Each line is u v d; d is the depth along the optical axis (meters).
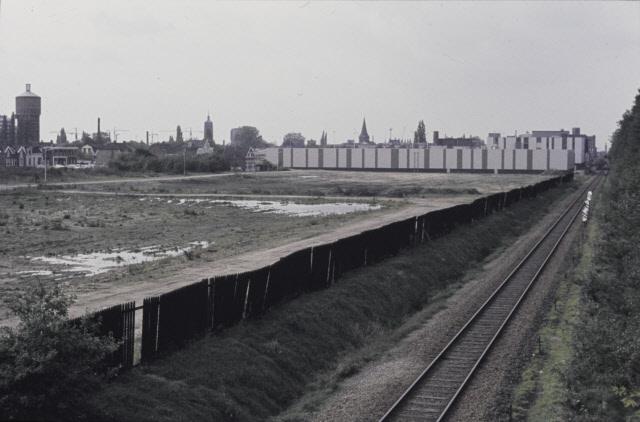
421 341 26.98
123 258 43.66
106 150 197.88
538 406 20.11
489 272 44.59
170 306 20.73
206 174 157.50
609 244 40.69
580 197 110.44
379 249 41.19
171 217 70.19
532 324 29.55
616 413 19.50
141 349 19.52
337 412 19.55
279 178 154.88
